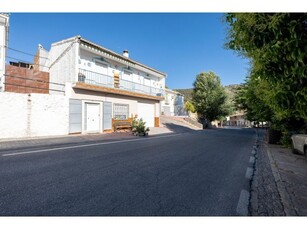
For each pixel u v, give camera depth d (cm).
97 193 386
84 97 1491
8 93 1087
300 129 1107
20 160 611
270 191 431
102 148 884
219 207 346
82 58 1647
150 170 561
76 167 560
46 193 377
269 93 280
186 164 648
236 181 494
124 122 1809
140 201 358
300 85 232
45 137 1170
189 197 383
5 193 372
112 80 1872
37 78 1488
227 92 3584
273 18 207
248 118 1733
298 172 595
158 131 1898
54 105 1281
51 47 1755
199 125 2986
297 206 354
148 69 2302
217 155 834
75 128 1409
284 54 224
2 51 1362
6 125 1075
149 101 2295
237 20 248
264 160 782
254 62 258
